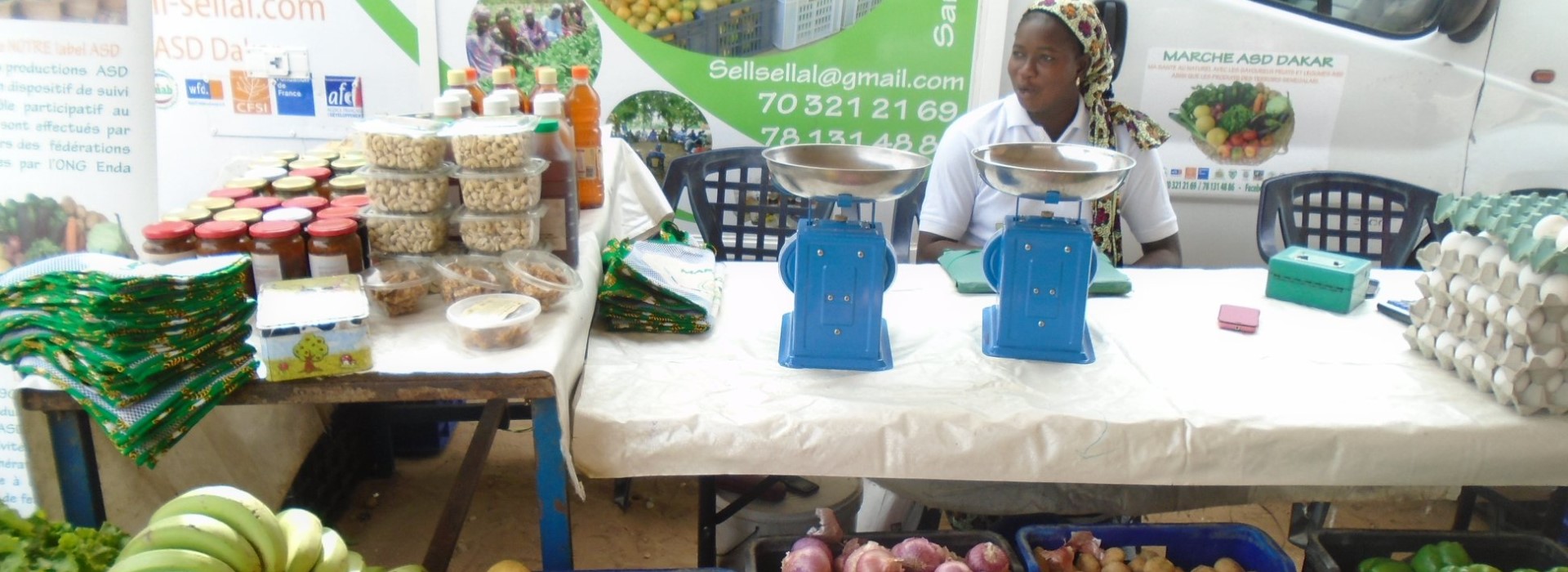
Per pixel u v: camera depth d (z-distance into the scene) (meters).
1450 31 2.81
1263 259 2.61
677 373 1.47
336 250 1.36
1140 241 2.47
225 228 1.34
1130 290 1.91
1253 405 1.38
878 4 2.83
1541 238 1.29
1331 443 1.32
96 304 1.06
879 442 1.33
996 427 1.33
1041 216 1.53
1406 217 2.61
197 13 2.85
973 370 1.50
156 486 1.43
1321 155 2.97
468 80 1.83
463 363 1.24
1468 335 1.46
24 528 1.16
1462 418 1.35
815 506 1.99
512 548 2.22
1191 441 1.32
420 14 2.84
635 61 2.92
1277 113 2.92
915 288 1.91
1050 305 1.52
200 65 2.90
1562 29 2.78
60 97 1.25
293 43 2.88
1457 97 2.88
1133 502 1.53
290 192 1.59
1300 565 2.25
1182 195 3.04
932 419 1.34
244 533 1.00
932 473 1.33
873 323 1.48
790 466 1.33
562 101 1.62
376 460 2.47
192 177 3.02
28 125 1.25
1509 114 2.88
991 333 1.60
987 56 2.87
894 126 2.96
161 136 2.97
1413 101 2.90
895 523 1.84
